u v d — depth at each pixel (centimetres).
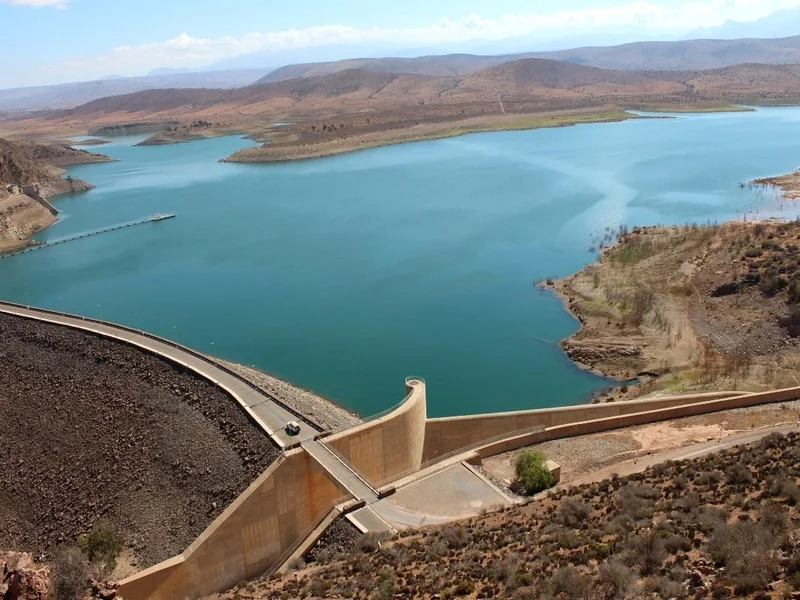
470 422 5388
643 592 2236
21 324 7112
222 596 3478
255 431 4697
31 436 5653
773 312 7438
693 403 5416
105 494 4822
